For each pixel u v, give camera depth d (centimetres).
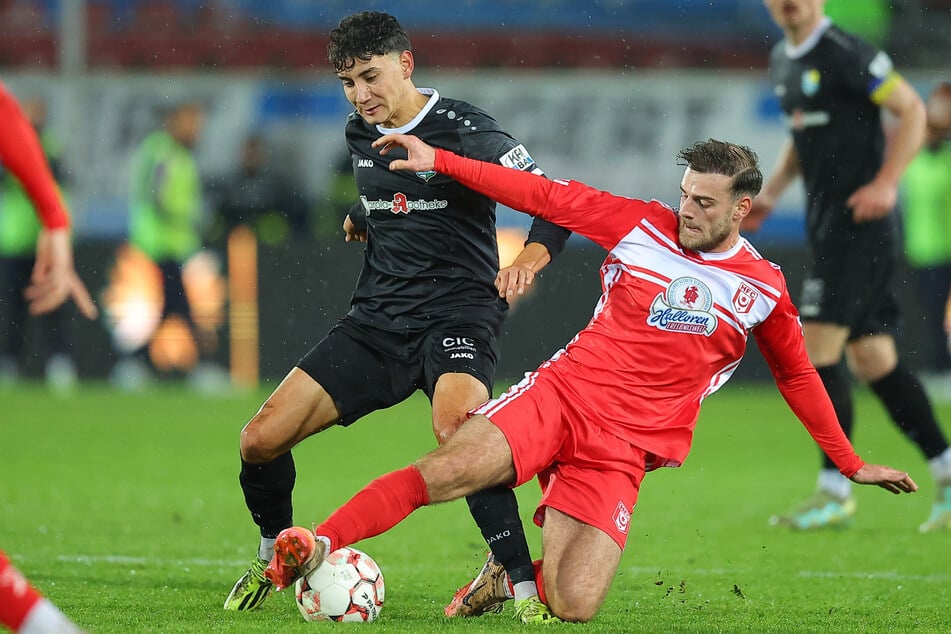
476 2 7062
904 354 5203
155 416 4478
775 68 2880
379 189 1719
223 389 5225
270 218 5341
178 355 5303
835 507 2614
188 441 3909
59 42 6862
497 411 1550
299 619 1563
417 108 1708
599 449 1576
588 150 6512
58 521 2588
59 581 1903
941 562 2216
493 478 1520
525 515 2795
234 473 3322
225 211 5300
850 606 1792
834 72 2764
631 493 1596
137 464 3472
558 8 7094
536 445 1542
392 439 4138
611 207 1605
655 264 1588
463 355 1645
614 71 6938
